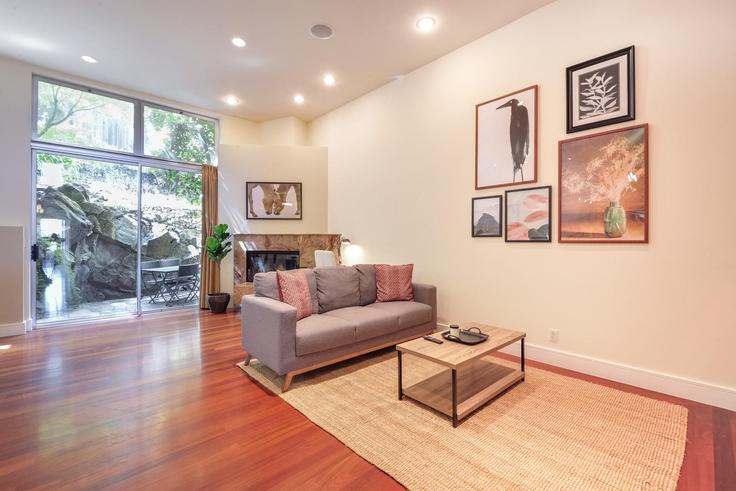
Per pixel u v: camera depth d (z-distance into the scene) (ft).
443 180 12.68
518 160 10.47
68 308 14.65
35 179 13.75
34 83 13.65
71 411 7.17
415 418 6.91
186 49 12.26
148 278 16.67
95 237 15.23
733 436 6.22
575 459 5.62
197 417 6.97
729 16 7.22
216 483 5.10
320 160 18.52
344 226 17.39
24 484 5.02
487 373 8.86
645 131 8.14
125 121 15.78
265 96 16.42
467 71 11.87
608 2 8.75
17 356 10.48
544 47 9.92
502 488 4.98
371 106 15.75
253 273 18.12
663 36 7.96
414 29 11.03
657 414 7.02
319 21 10.62
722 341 7.32
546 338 9.93
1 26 10.87
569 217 9.44
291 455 5.78
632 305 8.43
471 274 11.79
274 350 8.21
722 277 7.31
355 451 5.87
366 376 9.05
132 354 10.74
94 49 12.28
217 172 18.19
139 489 4.96
